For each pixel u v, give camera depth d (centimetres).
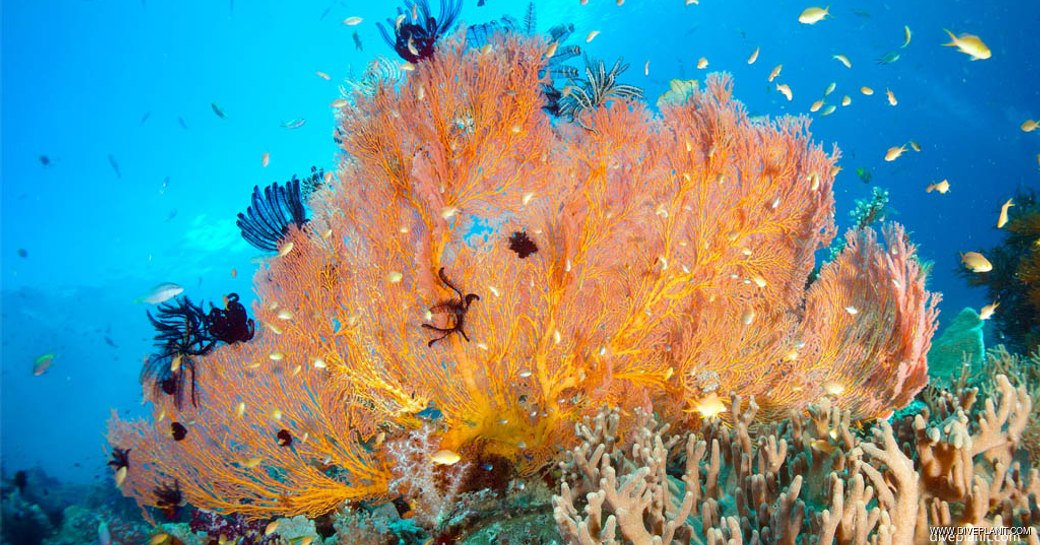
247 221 157
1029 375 138
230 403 146
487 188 143
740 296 152
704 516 96
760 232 152
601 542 86
